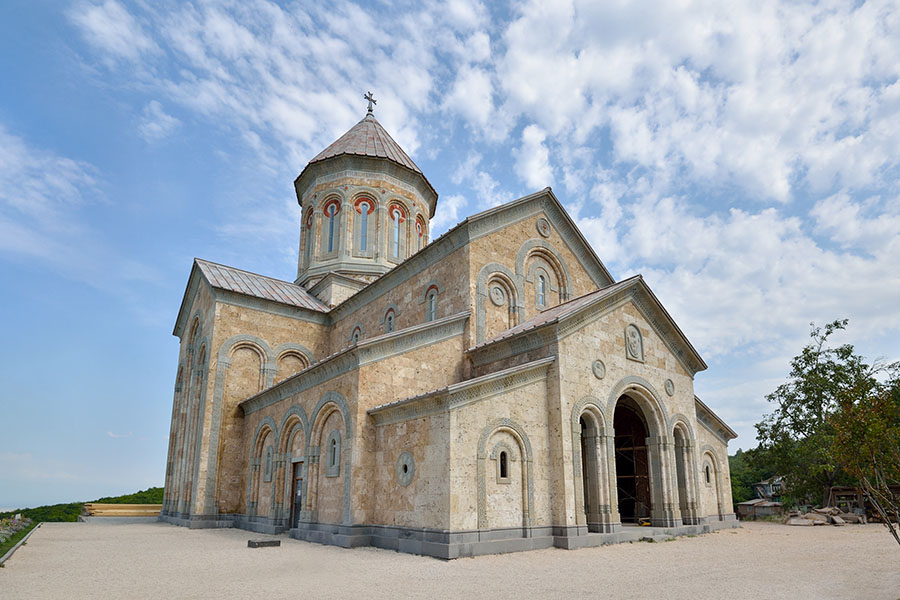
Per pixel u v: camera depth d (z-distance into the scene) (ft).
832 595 33.73
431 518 52.90
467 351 72.23
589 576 40.29
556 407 61.36
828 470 116.37
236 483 89.30
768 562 47.37
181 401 106.22
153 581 38.86
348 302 100.42
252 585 37.11
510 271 79.20
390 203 117.91
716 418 88.17
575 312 64.59
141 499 139.85
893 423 35.88
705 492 83.97
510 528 55.36
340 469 63.52
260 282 107.34
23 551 56.34
